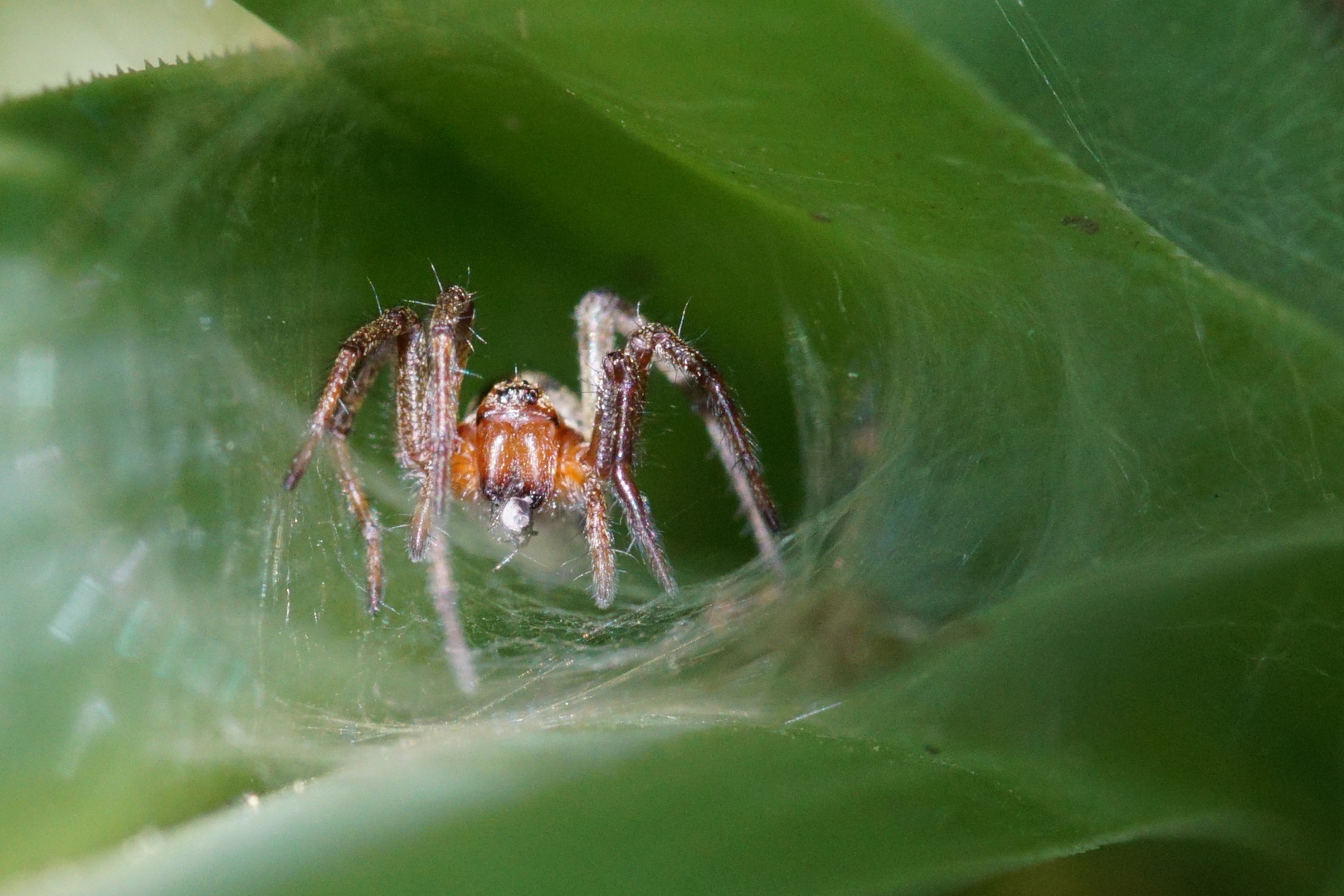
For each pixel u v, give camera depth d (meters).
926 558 0.10
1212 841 0.09
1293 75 0.09
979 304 0.10
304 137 0.10
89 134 0.09
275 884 0.08
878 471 0.10
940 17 0.08
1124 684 0.09
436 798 0.09
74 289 0.09
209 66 0.09
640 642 0.10
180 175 0.09
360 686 0.09
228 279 0.10
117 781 0.09
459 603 0.10
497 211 0.10
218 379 0.10
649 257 0.10
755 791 0.09
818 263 0.10
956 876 0.08
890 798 0.09
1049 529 0.10
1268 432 0.09
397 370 0.10
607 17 0.08
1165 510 0.09
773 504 0.10
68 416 0.09
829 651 0.09
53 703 0.09
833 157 0.09
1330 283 0.09
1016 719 0.09
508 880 0.08
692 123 0.09
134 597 0.09
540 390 0.10
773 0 0.07
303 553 0.10
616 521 0.10
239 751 0.09
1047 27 0.09
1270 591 0.09
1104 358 0.09
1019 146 0.08
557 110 0.09
